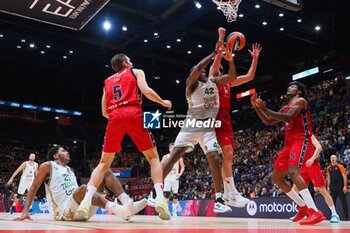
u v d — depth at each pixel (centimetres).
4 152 2498
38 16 489
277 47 1988
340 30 1753
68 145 2741
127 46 1927
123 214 354
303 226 331
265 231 234
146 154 348
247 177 1514
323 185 493
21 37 1720
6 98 2466
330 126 1605
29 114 2714
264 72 2197
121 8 1602
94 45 1916
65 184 381
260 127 2056
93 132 2794
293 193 422
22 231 220
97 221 369
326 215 666
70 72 2277
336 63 1873
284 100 2103
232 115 2402
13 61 2127
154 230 235
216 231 227
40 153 2650
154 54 2097
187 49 1892
